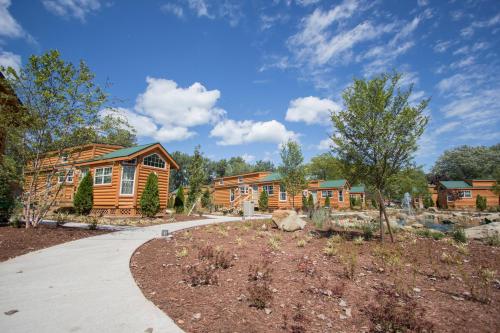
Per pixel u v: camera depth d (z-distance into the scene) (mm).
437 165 67250
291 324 3354
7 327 3055
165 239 8859
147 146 17938
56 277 4910
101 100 10031
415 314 3713
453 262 6543
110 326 3119
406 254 7195
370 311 3826
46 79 9062
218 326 3223
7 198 10789
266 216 20844
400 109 8352
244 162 83250
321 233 10844
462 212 29391
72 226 11117
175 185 68375
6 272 5180
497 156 57781
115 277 4922
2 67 8680
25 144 9594
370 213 24547
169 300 3961
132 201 16750
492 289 4832
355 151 8703
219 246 7691
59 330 3014
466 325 3510
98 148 21578
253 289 4316
